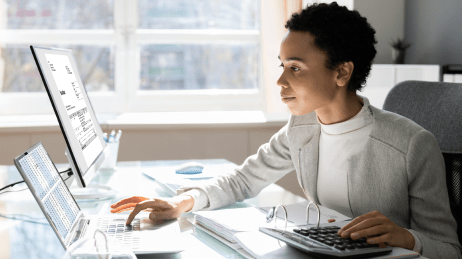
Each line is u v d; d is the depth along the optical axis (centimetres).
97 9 287
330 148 99
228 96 301
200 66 299
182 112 291
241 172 113
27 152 76
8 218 95
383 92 250
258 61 303
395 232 69
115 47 288
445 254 76
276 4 279
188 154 242
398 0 294
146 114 280
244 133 246
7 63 276
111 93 291
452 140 101
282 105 283
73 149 89
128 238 76
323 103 90
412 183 88
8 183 132
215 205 103
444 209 85
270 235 72
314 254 63
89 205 105
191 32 296
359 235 66
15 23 278
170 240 75
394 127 90
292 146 108
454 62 255
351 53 87
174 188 114
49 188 77
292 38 86
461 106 102
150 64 295
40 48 91
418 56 287
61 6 282
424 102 110
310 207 94
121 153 236
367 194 93
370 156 92
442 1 264
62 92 97
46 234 83
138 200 102
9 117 266
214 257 71
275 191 123
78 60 287
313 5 88
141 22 293
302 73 86
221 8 299
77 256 59
